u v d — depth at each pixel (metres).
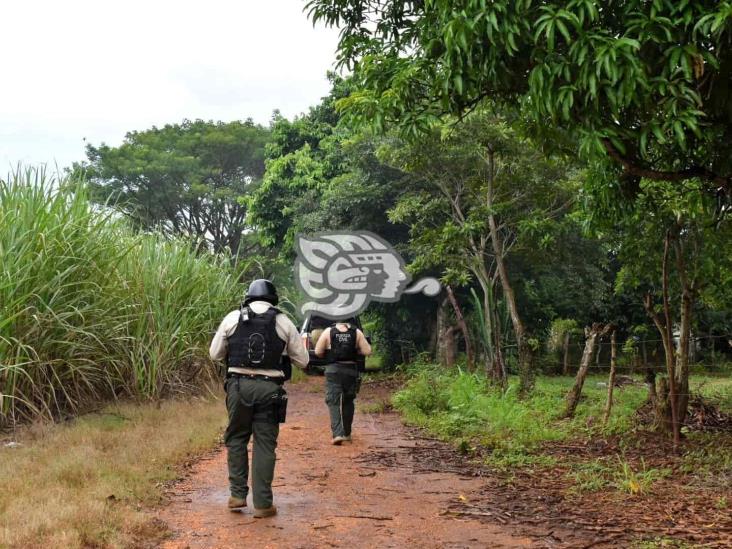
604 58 5.26
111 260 10.24
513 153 14.34
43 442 7.73
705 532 5.22
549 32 5.43
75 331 9.18
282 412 5.70
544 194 14.88
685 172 7.01
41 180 9.51
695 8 5.55
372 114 7.21
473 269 15.98
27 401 8.40
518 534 5.20
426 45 6.82
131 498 5.78
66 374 9.27
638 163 7.51
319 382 18.73
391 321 22.83
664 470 7.24
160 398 11.05
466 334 18.38
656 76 5.80
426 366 18.00
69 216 9.70
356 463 7.93
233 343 5.77
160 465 7.08
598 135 5.75
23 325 8.70
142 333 10.92
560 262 18.80
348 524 5.43
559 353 22.80
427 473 7.42
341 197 19.89
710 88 6.31
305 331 19.30
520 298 21.97
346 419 9.41
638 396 13.60
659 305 11.48
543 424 10.51
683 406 9.05
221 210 40.44
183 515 5.59
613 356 10.23
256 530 5.23
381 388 17.70
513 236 18.38
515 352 19.78
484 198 15.59
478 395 12.52
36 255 8.95
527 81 6.52
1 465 6.59
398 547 4.89
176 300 11.88
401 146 16.30
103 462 6.82
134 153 38.31
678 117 5.57
